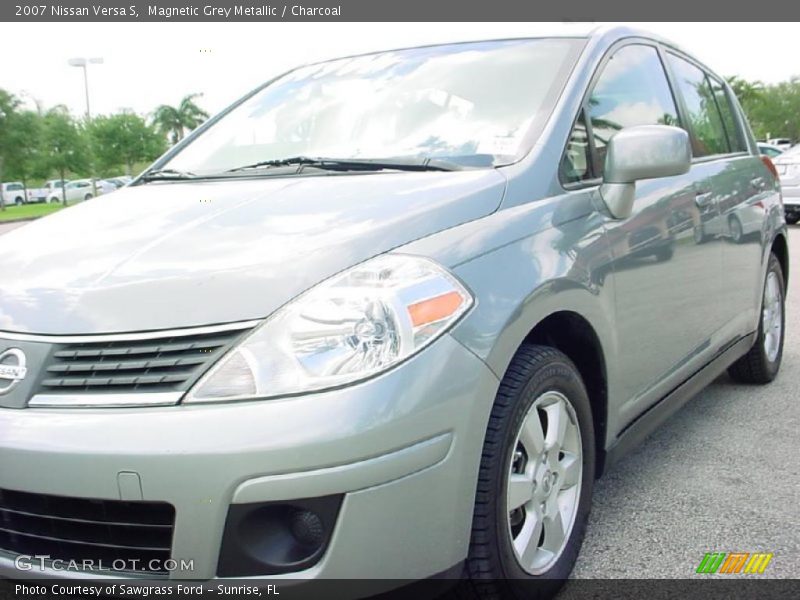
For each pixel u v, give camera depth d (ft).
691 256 10.46
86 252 7.23
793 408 13.38
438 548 6.14
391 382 5.83
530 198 7.70
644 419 9.66
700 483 10.34
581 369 8.47
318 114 10.09
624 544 8.74
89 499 5.90
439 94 9.41
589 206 8.29
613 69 9.93
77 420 5.96
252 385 5.80
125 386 6.06
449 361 6.11
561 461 7.88
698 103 12.69
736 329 12.73
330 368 5.80
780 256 15.20
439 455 6.02
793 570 8.09
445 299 6.28
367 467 5.70
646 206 9.37
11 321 6.57
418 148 8.79
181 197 8.55
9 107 132.57
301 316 5.99
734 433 12.24
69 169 141.59
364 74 10.43
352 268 6.28
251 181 8.83
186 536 5.74
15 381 6.29
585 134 8.85
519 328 6.72
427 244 6.61
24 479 6.02
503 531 6.72
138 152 123.75
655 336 9.57
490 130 8.64
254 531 5.81
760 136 239.91
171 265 6.66
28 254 7.51
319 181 8.23
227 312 6.10
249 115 10.83
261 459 5.59
